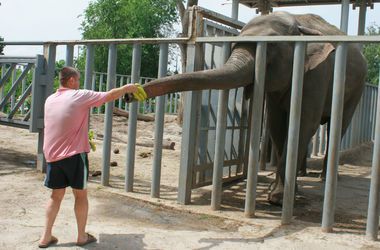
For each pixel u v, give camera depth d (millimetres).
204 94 6348
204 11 5832
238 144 7543
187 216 5438
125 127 14016
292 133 5168
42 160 7082
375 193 4719
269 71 5785
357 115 12656
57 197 4141
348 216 5812
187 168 5852
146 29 28719
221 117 5621
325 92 6305
